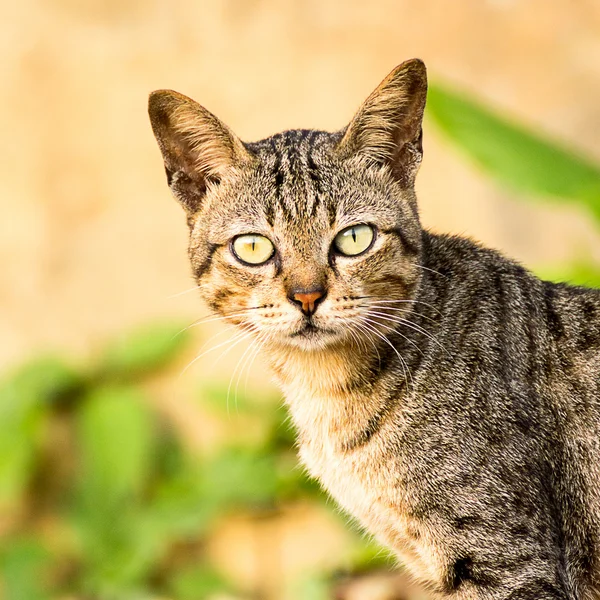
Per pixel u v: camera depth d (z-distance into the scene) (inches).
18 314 542.6
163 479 455.8
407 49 571.2
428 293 285.9
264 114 570.3
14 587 425.1
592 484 272.5
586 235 522.9
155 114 290.8
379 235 278.7
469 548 266.4
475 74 560.4
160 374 485.4
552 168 370.0
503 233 531.2
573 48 554.6
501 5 566.3
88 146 572.1
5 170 567.8
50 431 474.9
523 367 274.8
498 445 266.4
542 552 259.1
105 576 414.6
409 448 274.2
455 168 544.1
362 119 283.0
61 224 560.4
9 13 587.5
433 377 276.2
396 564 314.8
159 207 560.4
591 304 285.9
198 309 534.6
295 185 277.7
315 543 414.0
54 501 470.6
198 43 583.5
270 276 276.5
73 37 587.2
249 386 459.5
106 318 540.7
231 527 430.9
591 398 274.1
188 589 409.7
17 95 578.2
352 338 278.2
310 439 291.3
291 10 583.2
